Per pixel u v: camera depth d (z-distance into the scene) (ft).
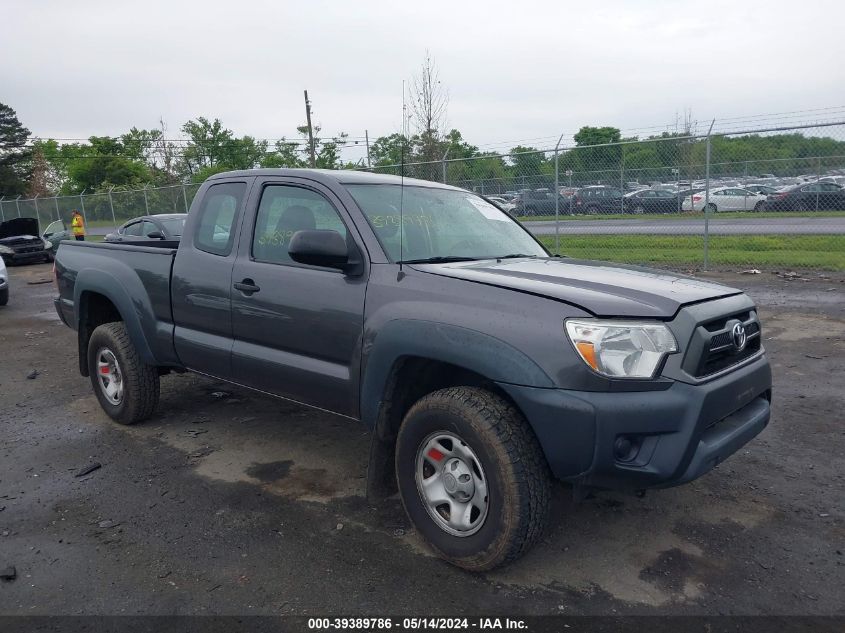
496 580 10.08
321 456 15.10
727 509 12.25
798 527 11.56
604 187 48.93
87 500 13.05
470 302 9.96
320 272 12.09
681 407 9.05
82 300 17.58
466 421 9.67
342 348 11.60
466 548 9.98
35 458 15.26
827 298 32.04
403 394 11.19
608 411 8.86
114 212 95.04
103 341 17.04
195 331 14.71
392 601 9.61
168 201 86.38
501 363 9.37
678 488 13.14
